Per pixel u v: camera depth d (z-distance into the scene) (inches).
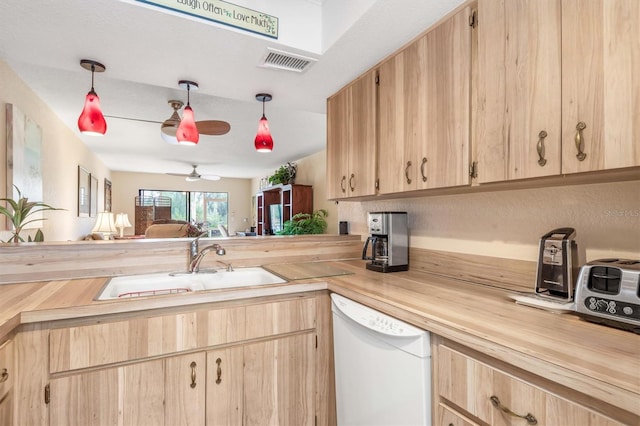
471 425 36.0
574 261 46.0
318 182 219.3
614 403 24.3
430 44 57.1
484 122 47.4
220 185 372.5
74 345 45.6
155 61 69.2
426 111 57.8
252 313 57.6
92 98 70.6
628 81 32.4
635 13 32.0
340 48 64.9
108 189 282.5
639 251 41.6
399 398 44.3
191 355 52.6
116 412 47.6
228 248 79.4
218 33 58.9
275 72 75.2
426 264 74.2
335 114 87.0
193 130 85.9
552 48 39.0
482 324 37.5
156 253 71.2
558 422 28.4
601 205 45.4
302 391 62.1
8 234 82.8
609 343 31.9
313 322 63.4
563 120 37.8
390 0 51.6
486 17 47.1
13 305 45.6
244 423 56.6
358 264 85.7
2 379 39.6
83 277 65.0
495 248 59.7
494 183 47.0
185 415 51.9
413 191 61.3
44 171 117.5
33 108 107.4
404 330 43.6
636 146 31.9
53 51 64.7
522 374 31.5
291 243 87.0
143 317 49.6
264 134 94.0
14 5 50.3
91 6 50.8
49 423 44.3
